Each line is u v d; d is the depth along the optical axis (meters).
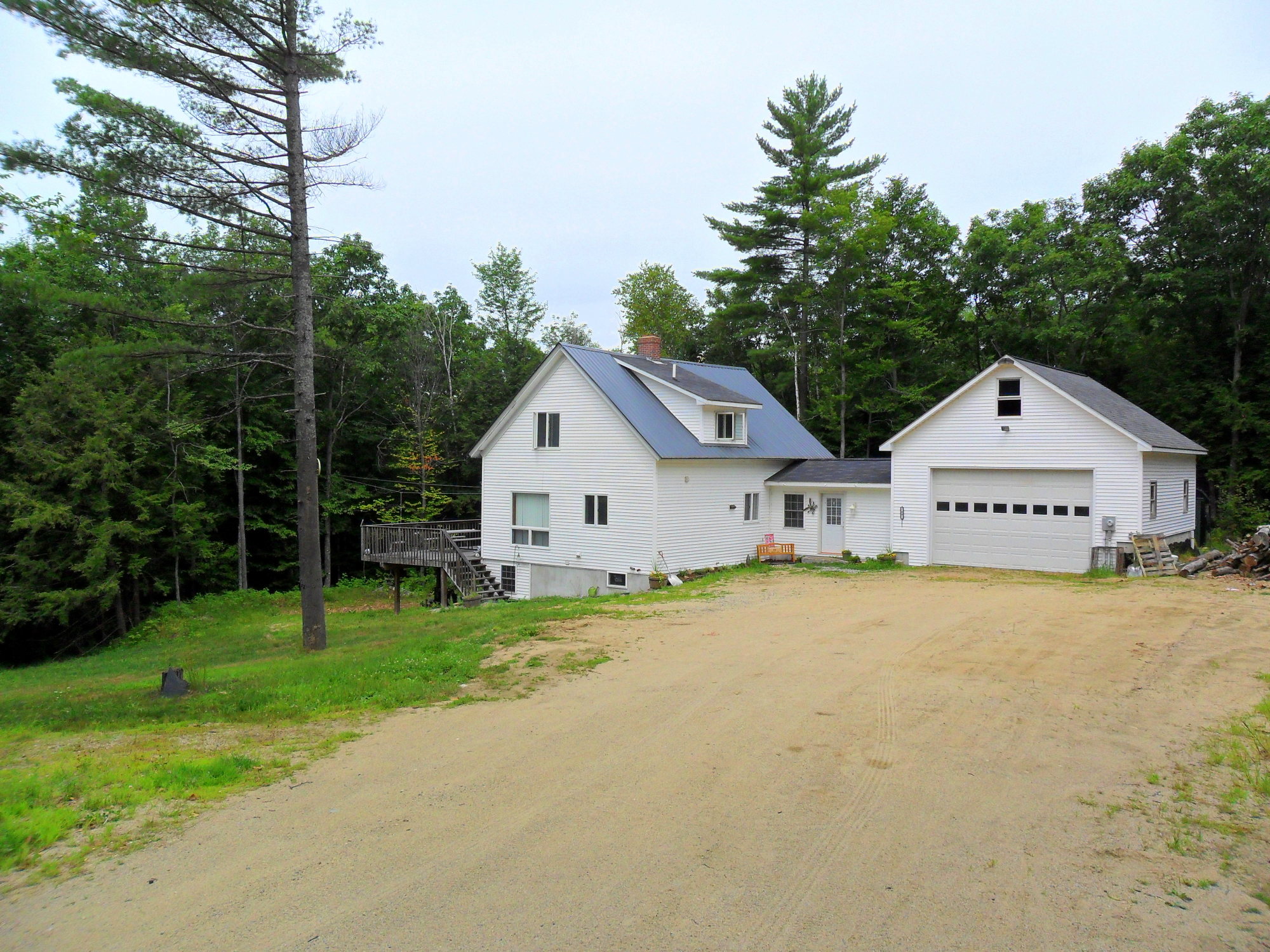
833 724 8.50
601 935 4.58
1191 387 32.00
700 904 4.90
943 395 39.62
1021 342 36.50
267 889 5.21
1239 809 6.18
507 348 44.88
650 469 24.28
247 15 15.44
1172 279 31.53
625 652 12.57
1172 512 23.94
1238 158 29.42
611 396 25.16
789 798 6.55
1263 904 4.82
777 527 28.56
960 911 4.79
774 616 15.73
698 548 25.72
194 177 15.84
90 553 25.78
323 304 34.94
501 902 4.98
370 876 5.36
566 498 26.59
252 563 36.00
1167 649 11.66
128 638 26.81
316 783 7.21
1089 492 21.64
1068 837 5.77
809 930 4.59
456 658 12.65
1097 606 15.55
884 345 41.31
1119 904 4.85
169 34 15.01
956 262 38.47
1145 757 7.35
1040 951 4.36
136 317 16.44
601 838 5.87
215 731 9.22
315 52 16.39
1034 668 10.73
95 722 10.06
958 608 15.86
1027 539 22.70
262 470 35.53
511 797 6.74
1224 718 8.38
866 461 28.78
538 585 27.45
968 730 8.20
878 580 21.25
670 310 60.59
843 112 40.66
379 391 38.47
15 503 24.95
